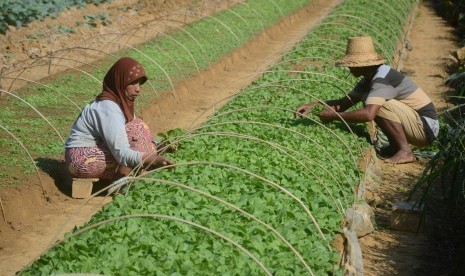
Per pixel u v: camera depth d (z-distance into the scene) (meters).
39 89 12.80
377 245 7.82
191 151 8.34
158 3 22.22
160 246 5.88
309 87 11.79
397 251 7.70
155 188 7.27
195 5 23.03
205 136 9.07
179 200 6.82
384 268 7.28
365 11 19.61
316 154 8.45
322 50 14.98
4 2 17.11
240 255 5.79
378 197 9.05
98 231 6.14
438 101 13.84
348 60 9.48
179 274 5.38
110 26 19.12
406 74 16.34
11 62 14.71
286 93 11.38
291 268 5.63
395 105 9.72
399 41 17.75
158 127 11.89
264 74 13.16
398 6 22.25
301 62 14.46
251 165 7.89
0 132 10.20
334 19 19.16
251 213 6.60
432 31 22.45
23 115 11.12
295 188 7.35
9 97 12.13
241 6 23.45
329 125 9.68
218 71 15.95
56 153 9.51
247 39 18.72
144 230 6.17
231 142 8.72
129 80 8.38
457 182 9.30
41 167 8.99
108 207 6.79
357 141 8.73
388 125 9.88
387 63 13.71
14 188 8.26
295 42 18.61
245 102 10.79
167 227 6.29
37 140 9.94
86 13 19.75
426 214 8.73
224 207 6.75
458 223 8.55
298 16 25.12
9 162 9.05
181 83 13.83
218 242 5.93
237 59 17.36
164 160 7.91
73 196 8.63
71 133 8.62
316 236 6.34
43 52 15.78
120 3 21.92
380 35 15.56
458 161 8.21
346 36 16.36
